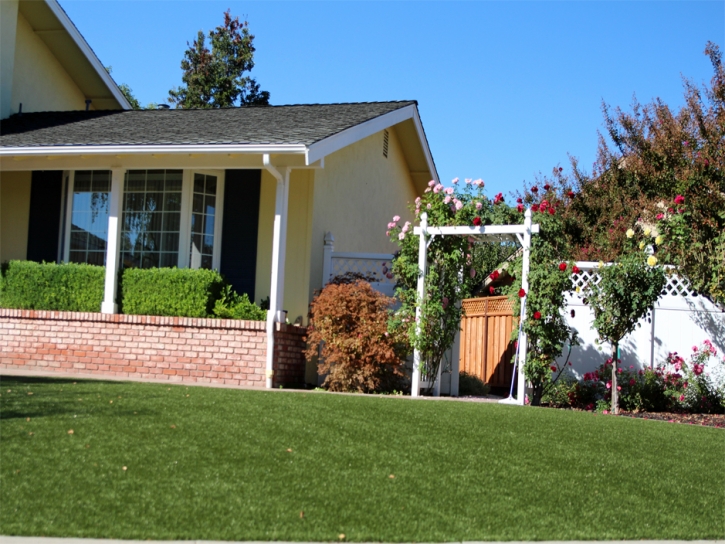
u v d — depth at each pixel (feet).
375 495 16.30
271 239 43.98
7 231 46.60
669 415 35.12
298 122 44.11
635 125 63.77
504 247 65.92
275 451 19.06
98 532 13.26
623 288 34.40
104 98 60.70
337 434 21.43
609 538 14.93
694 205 48.26
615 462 20.81
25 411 21.85
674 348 39.19
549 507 16.53
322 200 45.50
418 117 56.18
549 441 22.77
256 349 37.96
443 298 38.17
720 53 57.16
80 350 39.91
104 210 45.19
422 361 37.68
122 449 18.22
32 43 54.54
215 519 14.20
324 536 13.75
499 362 47.73
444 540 14.08
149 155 40.40
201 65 125.18
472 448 21.03
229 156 39.68
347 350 37.35
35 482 15.52
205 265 44.06
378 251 56.18
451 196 37.93
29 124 48.34
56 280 41.06
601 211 62.49
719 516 16.92
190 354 38.60
